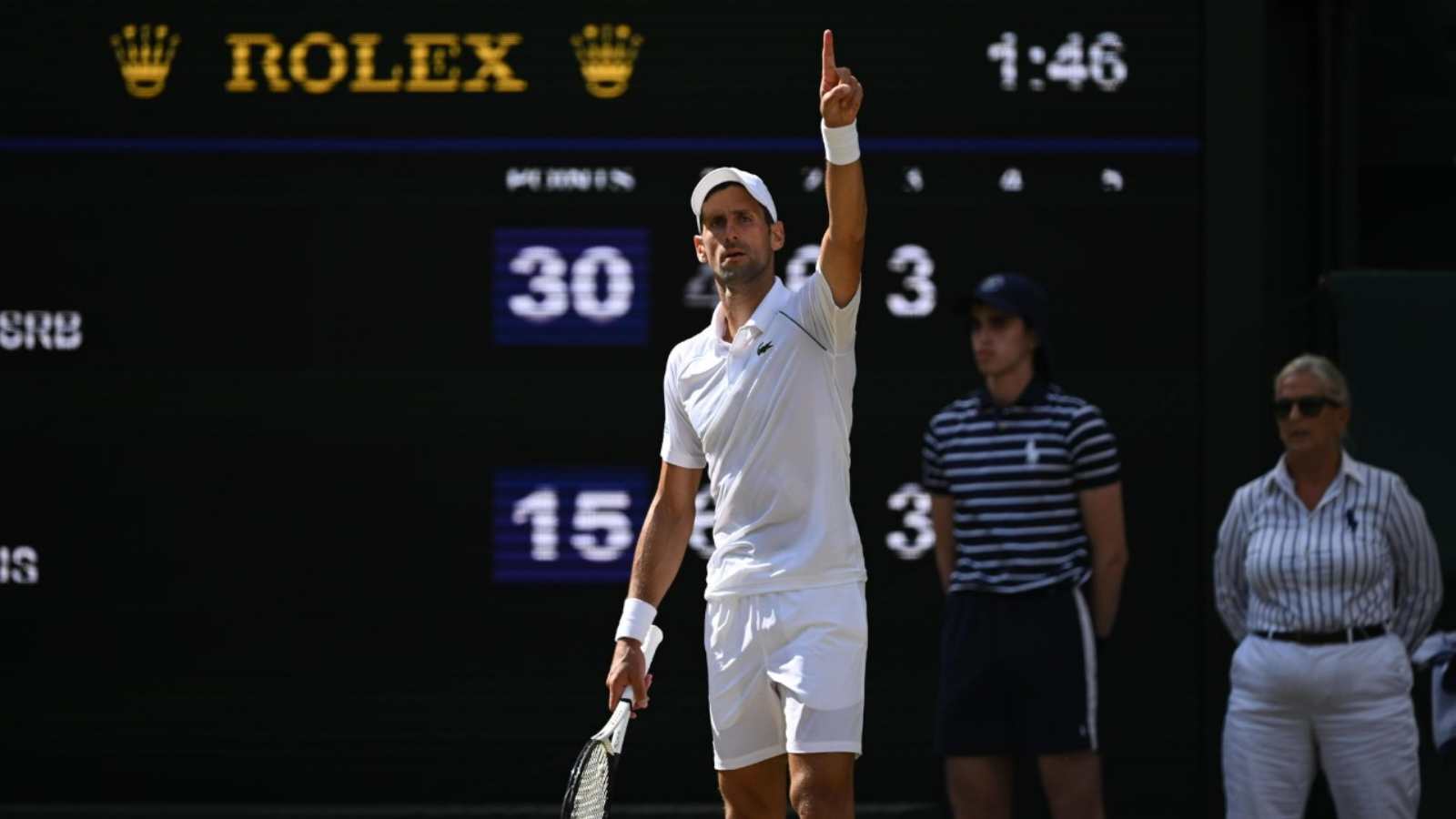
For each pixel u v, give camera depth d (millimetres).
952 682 22062
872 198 25797
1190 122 25797
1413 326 25547
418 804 25781
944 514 23141
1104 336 25797
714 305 25766
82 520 25781
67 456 25797
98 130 25797
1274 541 21109
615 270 25797
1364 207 27422
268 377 25797
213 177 25797
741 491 16297
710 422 16438
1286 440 21297
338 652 25812
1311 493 21344
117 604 25797
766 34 25797
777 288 16500
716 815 25281
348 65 25828
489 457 25828
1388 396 25422
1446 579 25359
